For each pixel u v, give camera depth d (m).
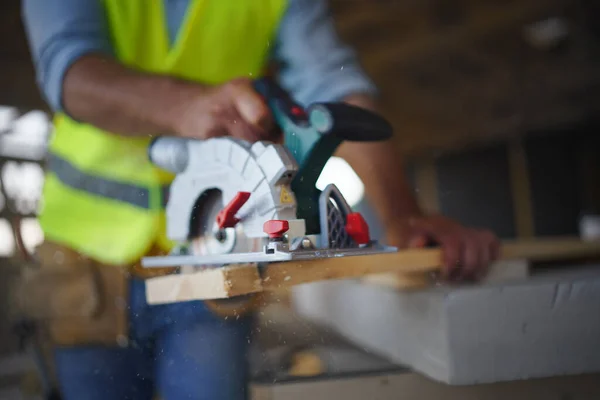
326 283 1.46
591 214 8.30
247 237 0.71
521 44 5.63
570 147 8.41
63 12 0.96
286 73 1.22
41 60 0.95
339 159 1.14
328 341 1.20
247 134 0.76
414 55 5.68
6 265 3.15
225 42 1.07
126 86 0.85
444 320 0.88
